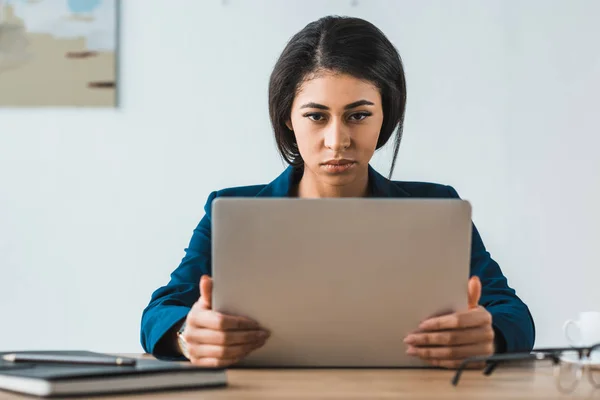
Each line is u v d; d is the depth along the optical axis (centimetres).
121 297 314
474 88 308
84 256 315
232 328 125
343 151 160
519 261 308
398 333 125
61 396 96
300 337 125
